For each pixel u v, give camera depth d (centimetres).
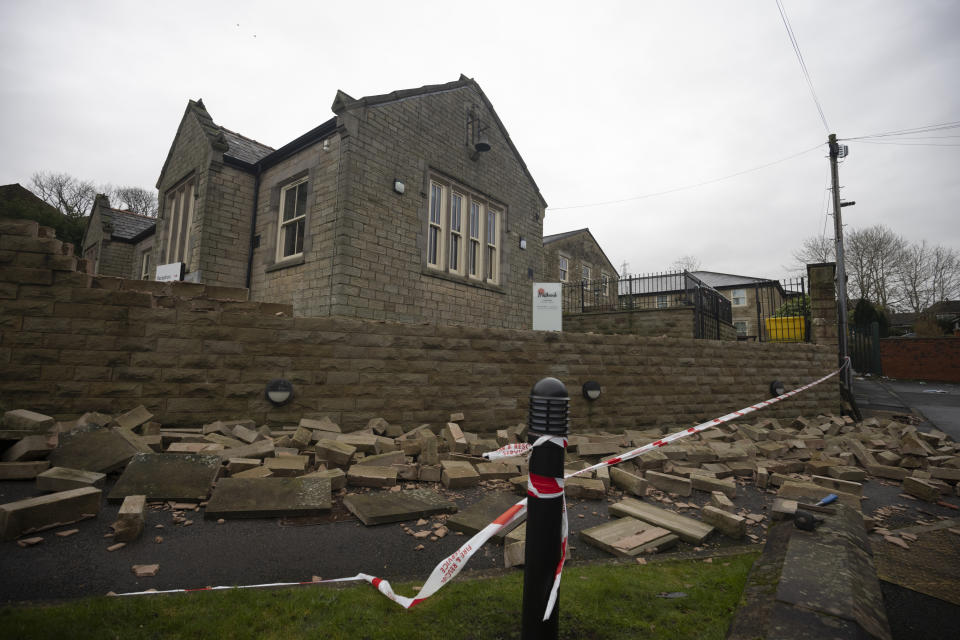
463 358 692
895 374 1989
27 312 482
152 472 392
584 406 785
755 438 759
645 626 220
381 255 941
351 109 907
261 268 1083
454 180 1130
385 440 557
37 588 242
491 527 190
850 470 578
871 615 165
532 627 168
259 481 398
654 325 1263
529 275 1338
